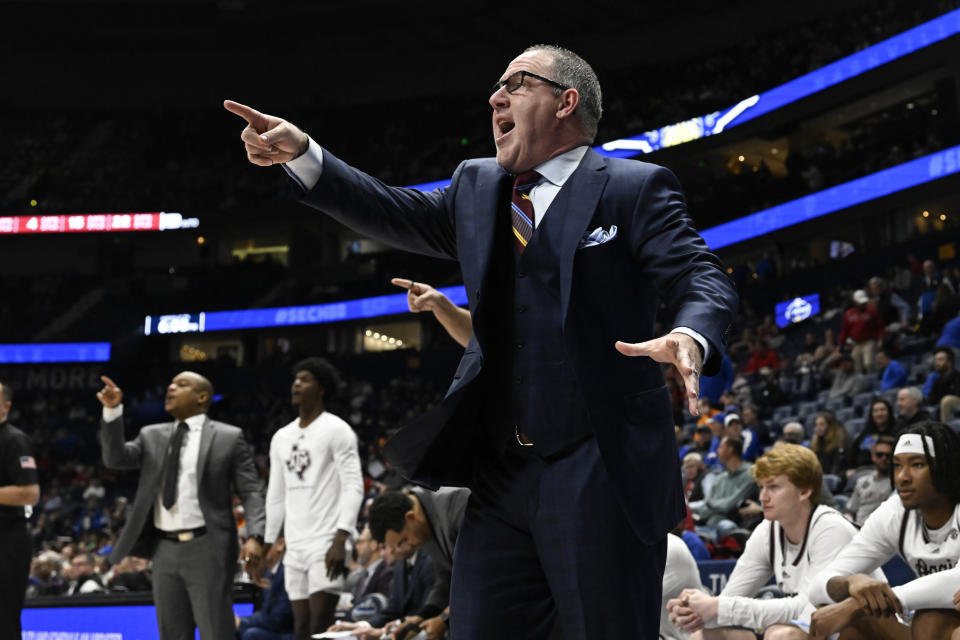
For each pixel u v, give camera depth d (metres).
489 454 2.79
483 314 2.72
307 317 45.31
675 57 43.47
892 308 22.88
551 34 45.09
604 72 44.50
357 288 44.75
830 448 13.87
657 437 2.61
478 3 43.00
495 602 2.66
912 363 19.84
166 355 46.72
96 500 34.00
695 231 2.64
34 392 45.41
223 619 7.48
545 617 2.69
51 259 49.97
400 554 6.63
